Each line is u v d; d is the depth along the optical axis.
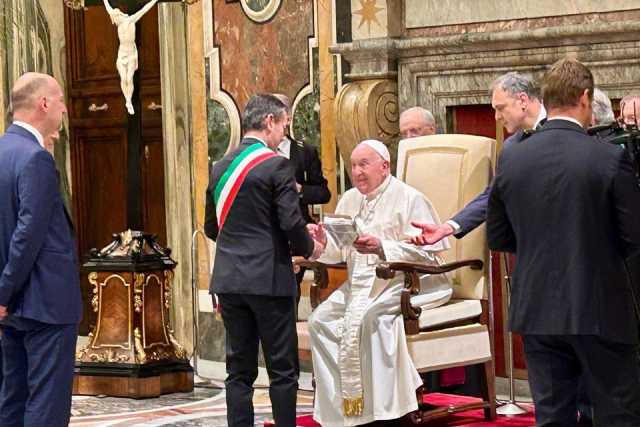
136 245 8.17
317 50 8.30
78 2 8.29
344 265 6.87
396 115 7.93
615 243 4.50
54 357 5.21
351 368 6.38
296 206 5.86
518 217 4.62
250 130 6.05
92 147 10.45
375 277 6.54
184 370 8.23
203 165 9.04
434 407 6.79
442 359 6.47
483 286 6.70
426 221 6.58
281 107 6.07
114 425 7.11
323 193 7.71
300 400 7.79
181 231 9.42
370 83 7.88
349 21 8.07
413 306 6.37
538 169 4.56
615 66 6.99
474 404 6.62
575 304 4.44
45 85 5.28
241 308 6.02
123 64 8.17
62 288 5.20
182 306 9.45
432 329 6.48
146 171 10.14
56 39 10.14
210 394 8.20
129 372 7.99
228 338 6.10
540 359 4.63
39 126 5.28
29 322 5.19
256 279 5.86
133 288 8.10
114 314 8.17
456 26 7.66
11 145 5.18
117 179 10.34
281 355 5.96
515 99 6.02
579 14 7.12
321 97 8.28
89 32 10.38
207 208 6.18
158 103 10.05
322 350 6.58
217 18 8.88
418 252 6.43
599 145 4.52
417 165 6.92
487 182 6.69
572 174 4.49
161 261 8.24
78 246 10.50
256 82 8.66
